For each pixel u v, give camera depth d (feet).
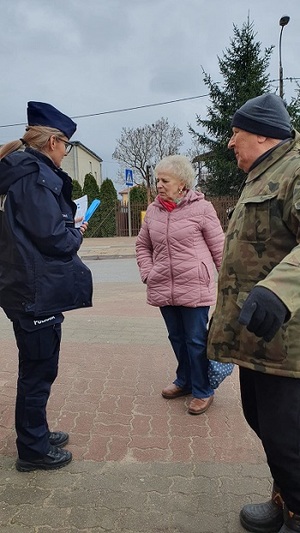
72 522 6.98
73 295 7.88
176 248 10.18
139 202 81.25
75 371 13.42
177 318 11.03
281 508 6.75
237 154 6.31
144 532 6.77
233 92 73.61
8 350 15.64
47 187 7.34
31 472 8.32
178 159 10.30
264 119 5.91
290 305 4.50
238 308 5.94
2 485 7.94
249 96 70.79
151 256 11.27
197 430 9.84
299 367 5.39
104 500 7.50
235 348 6.00
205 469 8.36
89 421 10.30
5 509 7.30
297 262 4.69
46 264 7.47
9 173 7.32
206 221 10.27
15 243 7.31
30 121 7.88
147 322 19.38
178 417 10.47
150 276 10.65
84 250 55.77
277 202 5.52
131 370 13.50
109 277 34.94
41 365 8.00
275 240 5.62
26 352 7.80
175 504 7.38
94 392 11.91
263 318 4.50
